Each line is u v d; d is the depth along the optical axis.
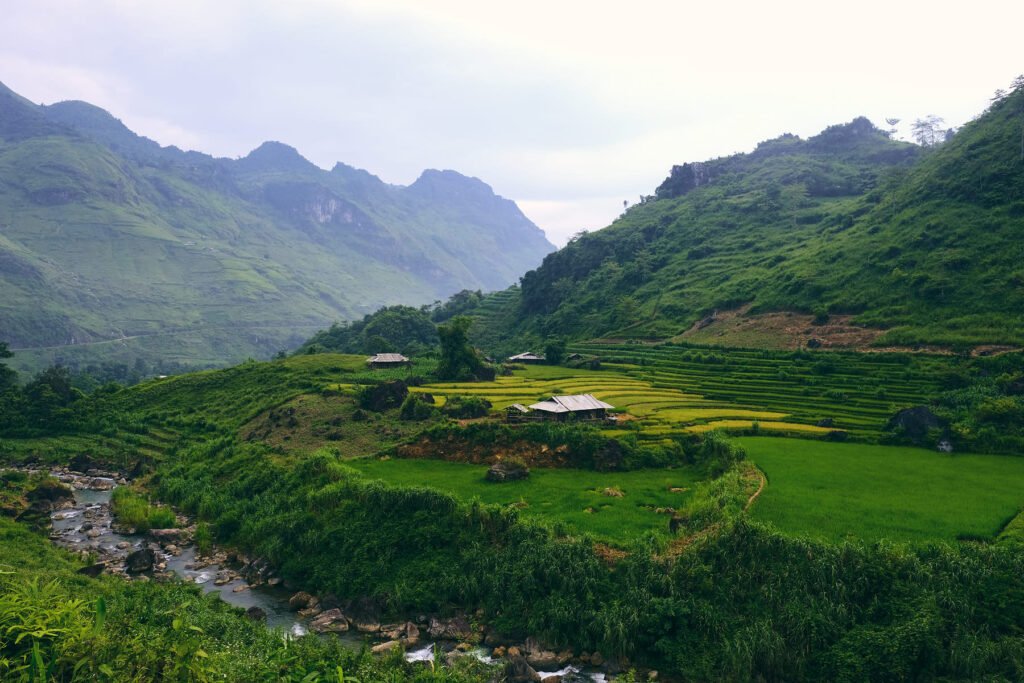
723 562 47.66
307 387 124.44
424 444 82.75
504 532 55.50
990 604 40.81
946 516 54.47
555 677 43.06
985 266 130.00
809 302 151.88
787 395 108.62
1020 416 80.56
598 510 61.31
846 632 41.28
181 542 70.44
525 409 95.19
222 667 19.16
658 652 44.44
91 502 87.00
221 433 108.75
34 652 14.34
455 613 51.28
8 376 145.12
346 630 50.56
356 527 61.22
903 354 113.44
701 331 165.00
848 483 64.25
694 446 79.94
